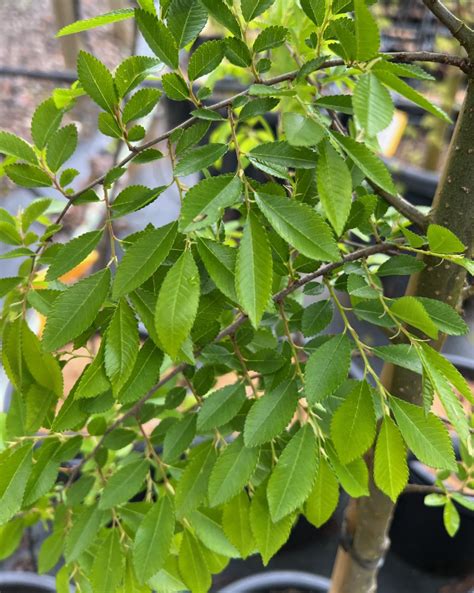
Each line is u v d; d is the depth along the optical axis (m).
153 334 0.27
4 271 1.01
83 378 0.28
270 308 0.33
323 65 0.27
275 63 0.51
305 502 0.32
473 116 0.32
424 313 0.27
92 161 1.34
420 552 0.84
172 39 0.27
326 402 0.32
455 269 0.36
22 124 1.59
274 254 0.31
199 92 0.30
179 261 0.25
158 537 0.34
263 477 0.34
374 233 0.38
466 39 0.28
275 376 0.33
